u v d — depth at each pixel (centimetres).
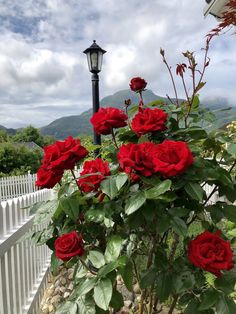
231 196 172
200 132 178
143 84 208
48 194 449
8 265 250
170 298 269
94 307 147
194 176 147
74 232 153
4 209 250
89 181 170
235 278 145
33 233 192
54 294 346
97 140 567
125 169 151
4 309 232
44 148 168
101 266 152
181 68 186
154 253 178
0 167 1575
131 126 184
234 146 162
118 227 184
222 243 138
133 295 312
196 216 184
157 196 140
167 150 139
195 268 155
